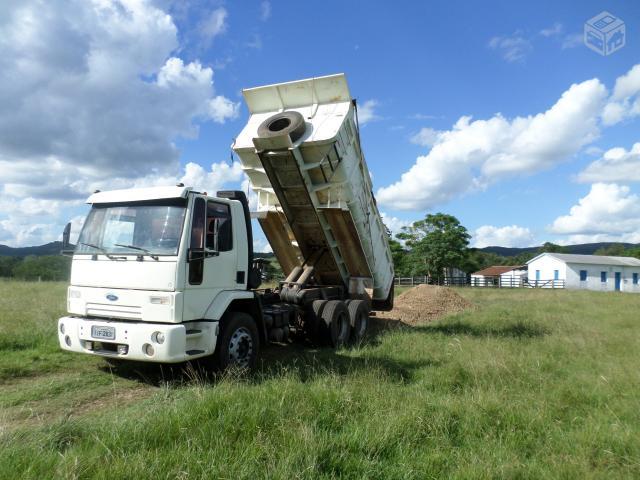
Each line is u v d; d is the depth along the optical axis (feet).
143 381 24.12
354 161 35.19
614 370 26.30
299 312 34.71
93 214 24.90
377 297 45.14
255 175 35.01
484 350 30.86
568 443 16.39
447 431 16.84
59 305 46.60
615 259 190.90
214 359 24.23
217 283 24.36
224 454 13.52
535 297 96.89
